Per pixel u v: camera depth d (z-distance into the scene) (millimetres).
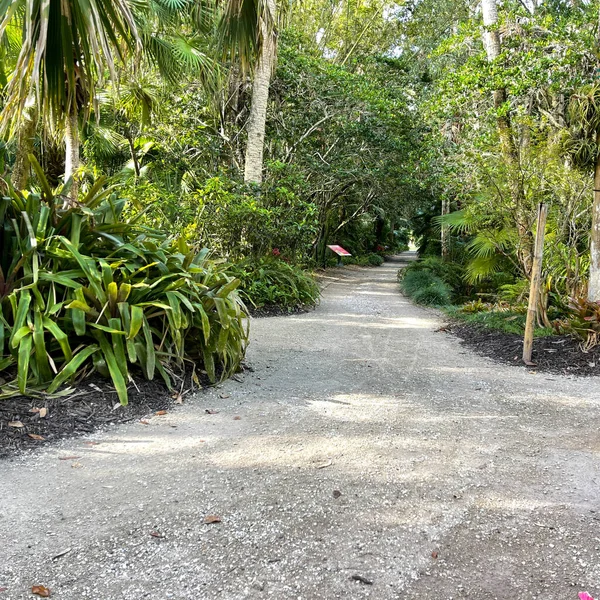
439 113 8742
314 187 13750
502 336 5938
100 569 1712
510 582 1695
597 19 6730
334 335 6258
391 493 2291
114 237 3775
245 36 5559
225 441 2852
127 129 9977
